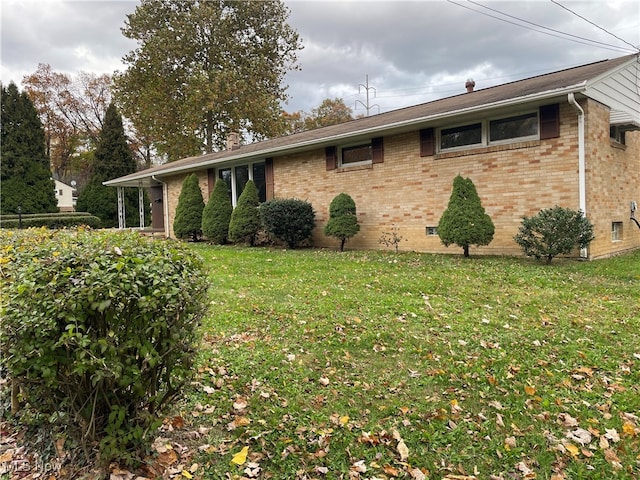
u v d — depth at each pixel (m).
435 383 3.25
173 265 2.12
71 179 44.19
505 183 8.59
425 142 9.73
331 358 3.71
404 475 2.26
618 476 2.23
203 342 4.05
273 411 2.85
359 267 8.00
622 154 9.23
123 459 2.14
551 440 2.54
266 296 5.84
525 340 4.07
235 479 2.20
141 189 23.88
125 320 1.88
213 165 14.93
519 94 7.94
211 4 25.11
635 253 8.95
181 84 25.22
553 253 7.40
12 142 23.31
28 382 1.96
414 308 5.08
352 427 2.68
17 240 3.24
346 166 11.48
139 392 1.99
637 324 4.47
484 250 8.93
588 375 3.37
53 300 1.75
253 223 12.80
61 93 34.94
